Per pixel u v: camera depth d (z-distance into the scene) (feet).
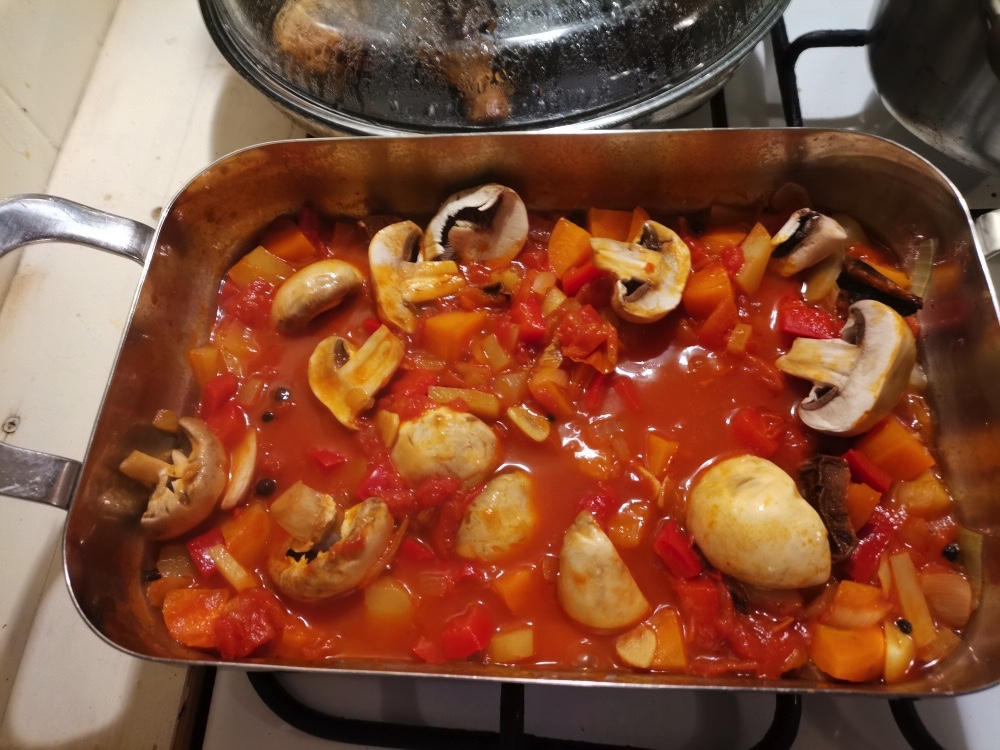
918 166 0.94
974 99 1.02
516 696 0.82
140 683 0.95
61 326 1.22
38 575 1.03
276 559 0.89
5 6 1.26
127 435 0.93
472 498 0.89
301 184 1.05
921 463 0.92
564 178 1.05
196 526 0.93
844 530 0.86
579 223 1.12
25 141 1.30
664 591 0.88
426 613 0.88
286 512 0.87
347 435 0.97
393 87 1.01
